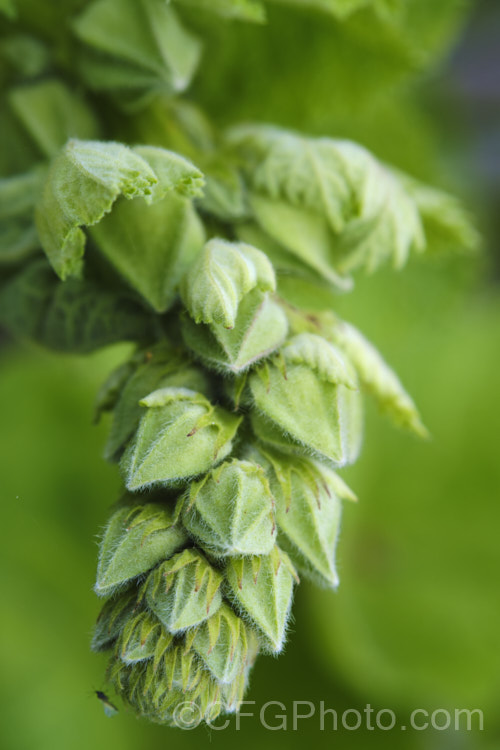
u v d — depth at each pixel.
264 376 0.34
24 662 0.53
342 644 0.54
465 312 0.63
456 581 0.61
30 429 0.58
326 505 0.34
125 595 0.34
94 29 0.41
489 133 0.65
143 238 0.36
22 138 0.41
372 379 0.38
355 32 0.45
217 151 0.39
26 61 0.41
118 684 0.34
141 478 0.33
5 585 0.54
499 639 0.59
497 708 0.57
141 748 0.52
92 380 0.57
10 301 0.39
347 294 0.58
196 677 0.33
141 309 0.37
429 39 0.51
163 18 0.40
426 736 0.55
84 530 0.56
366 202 0.38
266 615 0.33
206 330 0.34
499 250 0.66
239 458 0.34
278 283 0.40
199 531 0.33
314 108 0.47
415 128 0.59
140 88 0.40
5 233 0.39
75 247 0.35
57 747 0.52
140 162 0.34
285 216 0.38
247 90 0.47
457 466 0.62
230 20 0.44
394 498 0.62
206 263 0.34
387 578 0.61
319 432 0.34
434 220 0.43
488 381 0.62
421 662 0.57
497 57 0.65
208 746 0.52
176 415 0.34
